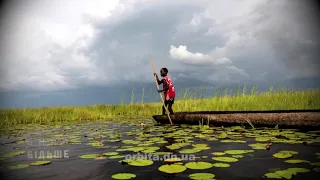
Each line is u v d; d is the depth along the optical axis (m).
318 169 2.20
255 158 2.63
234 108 8.81
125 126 6.20
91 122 7.66
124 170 2.29
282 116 5.12
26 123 7.98
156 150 3.14
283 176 2.00
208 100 9.68
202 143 3.53
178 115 6.30
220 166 2.30
